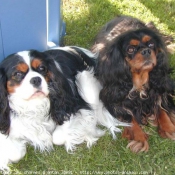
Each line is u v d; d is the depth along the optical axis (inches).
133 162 43.5
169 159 43.8
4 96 41.9
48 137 46.1
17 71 40.8
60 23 58.1
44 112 44.7
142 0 70.6
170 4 70.6
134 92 45.5
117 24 54.8
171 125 46.5
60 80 44.4
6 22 46.8
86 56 52.3
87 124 47.4
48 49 51.8
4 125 43.1
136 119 47.2
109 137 46.7
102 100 47.4
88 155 44.3
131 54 42.7
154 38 44.3
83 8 68.2
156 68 45.1
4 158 43.3
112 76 44.4
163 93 47.3
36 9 47.2
